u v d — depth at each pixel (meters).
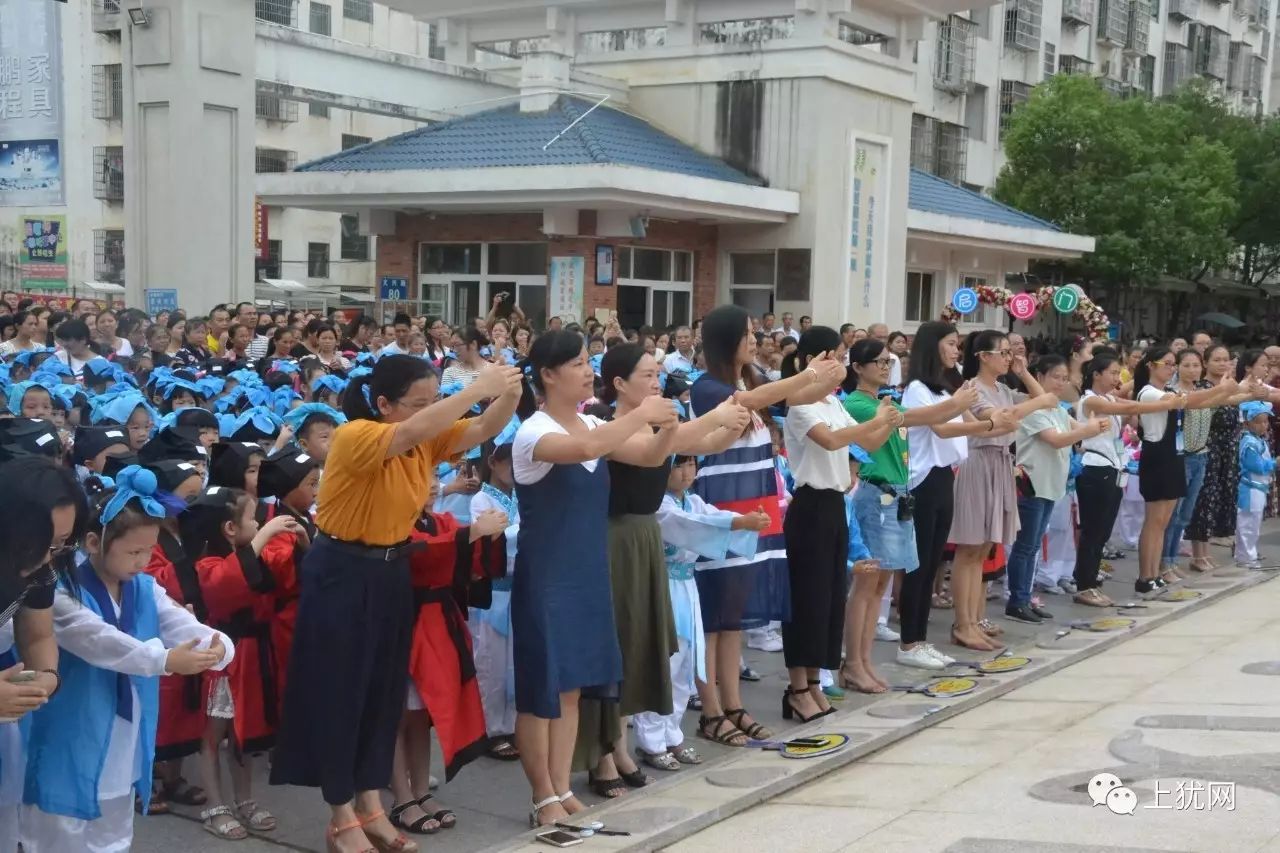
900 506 6.15
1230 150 29.41
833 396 5.91
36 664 3.21
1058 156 27.52
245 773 4.57
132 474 3.68
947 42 30.58
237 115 13.58
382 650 4.11
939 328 6.52
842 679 6.37
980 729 5.57
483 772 5.23
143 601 3.84
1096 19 36.28
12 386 7.30
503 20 20.70
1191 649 6.92
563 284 17.00
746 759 5.27
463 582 4.46
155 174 13.23
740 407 4.54
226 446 4.86
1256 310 39.66
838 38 18.52
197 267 13.23
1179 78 40.28
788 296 18.59
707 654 5.52
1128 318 32.72
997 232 22.47
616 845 4.22
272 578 4.42
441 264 18.30
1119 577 9.42
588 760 4.73
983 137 32.50
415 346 10.77
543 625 4.37
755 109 18.67
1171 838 3.98
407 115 18.12
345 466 3.94
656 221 17.89
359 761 4.14
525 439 4.34
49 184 14.09
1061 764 4.89
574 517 4.40
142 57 13.16
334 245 31.66
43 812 3.56
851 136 18.80
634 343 4.88
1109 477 8.18
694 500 5.39
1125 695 5.94
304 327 10.77
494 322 11.58
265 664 4.47
